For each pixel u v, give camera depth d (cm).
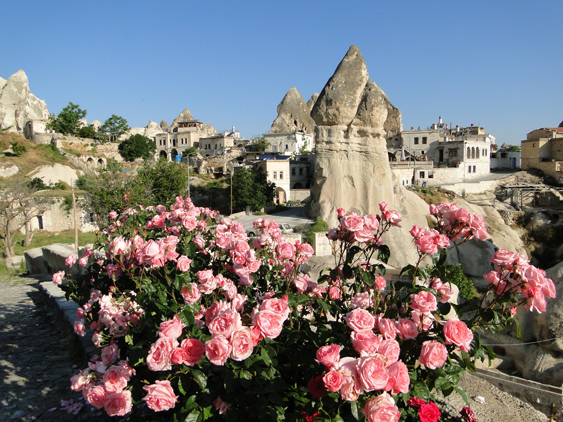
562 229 4425
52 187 4797
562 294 1034
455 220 377
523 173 5744
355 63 2675
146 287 391
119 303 390
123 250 415
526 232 4562
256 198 4103
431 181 5738
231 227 531
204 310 371
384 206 412
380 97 2633
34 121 6788
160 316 364
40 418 499
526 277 308
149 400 273
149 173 3762
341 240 418
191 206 662
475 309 346
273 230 492
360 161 2645
